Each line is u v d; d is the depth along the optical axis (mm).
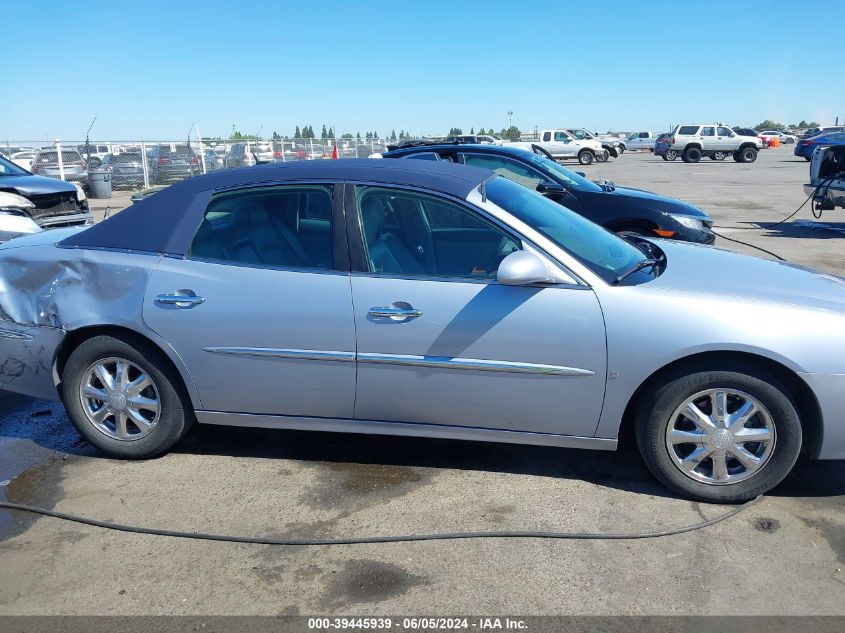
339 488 3596
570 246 3486
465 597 2764
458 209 3498
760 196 18609
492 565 2955
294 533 3201
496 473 3727
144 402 3807
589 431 3412
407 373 3441
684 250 4156
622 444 3924
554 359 3303
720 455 3305
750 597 2732
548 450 3979
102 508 3434
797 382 3191
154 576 2924
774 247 10562
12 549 3127
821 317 3176
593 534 3143
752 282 3484
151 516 3357
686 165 35688
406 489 3576
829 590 2768
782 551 3014
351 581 2873
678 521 3240
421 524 3258
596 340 3258
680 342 3172
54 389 3904
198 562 3012
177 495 3547
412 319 3373
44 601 2781
